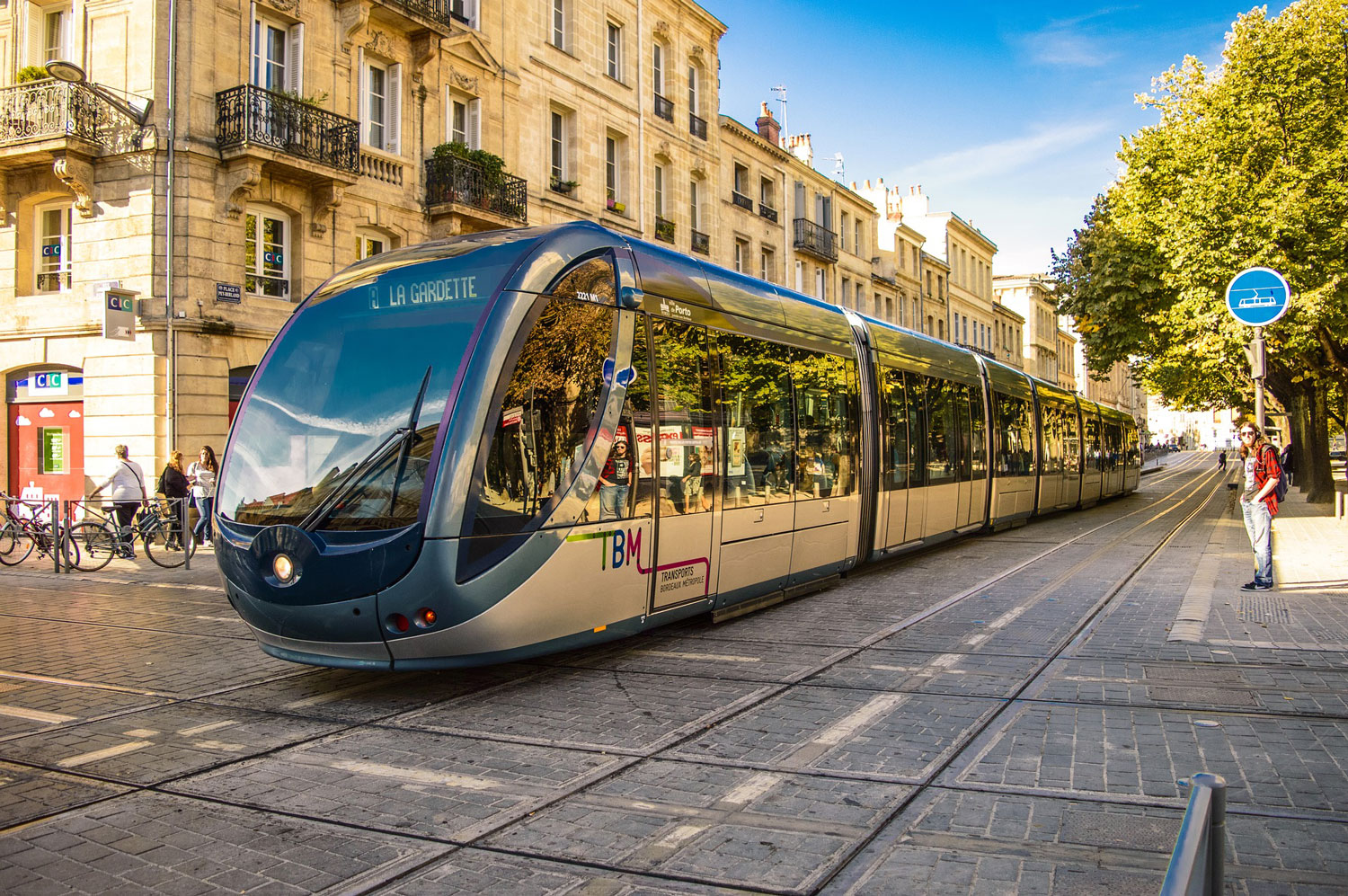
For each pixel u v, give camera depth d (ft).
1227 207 65.62
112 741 17.88
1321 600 31.01
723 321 28.40
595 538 22.11
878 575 40.16
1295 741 16.67
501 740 17.72
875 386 39.86
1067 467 76.28
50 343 57.77
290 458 21.01
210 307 56.08
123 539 45.98
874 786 14.84
